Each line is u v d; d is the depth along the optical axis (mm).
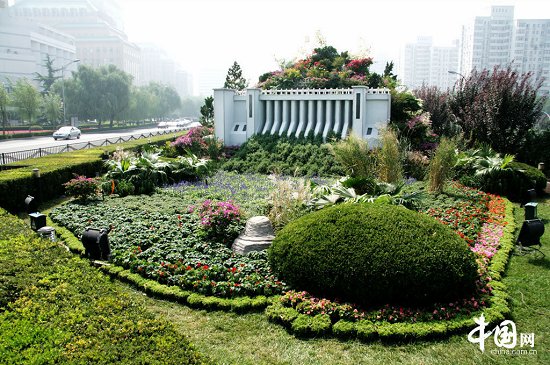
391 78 19828
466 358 4121
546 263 6477
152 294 5363
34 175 9789
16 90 34969
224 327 4645
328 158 14023
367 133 15750
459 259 4902
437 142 15461
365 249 4867
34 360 3104
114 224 7594
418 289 4754
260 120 17406
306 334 4484
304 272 5066
